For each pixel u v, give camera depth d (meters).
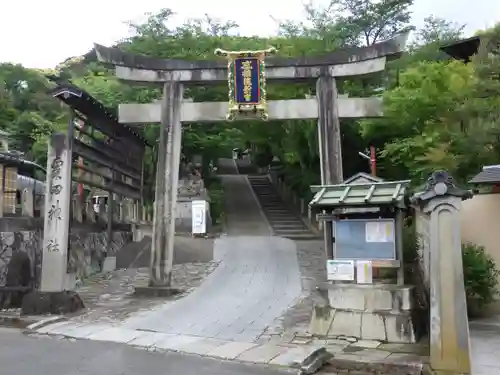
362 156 25.69
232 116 15.26
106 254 18.89
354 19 37.50
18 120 36.03
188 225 29.17
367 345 8.80
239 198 37.94
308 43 25.88
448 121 14.53
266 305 12.62
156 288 14.26
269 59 15.51
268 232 27.31
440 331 7.15
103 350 8.74
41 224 14.55
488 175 11.26
